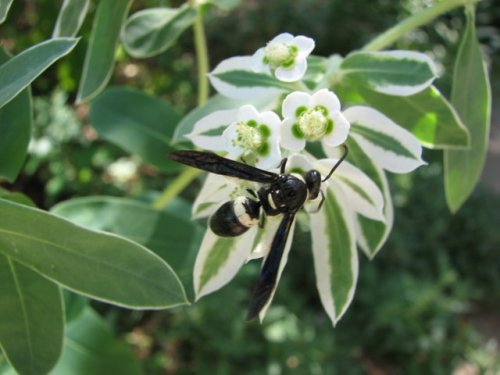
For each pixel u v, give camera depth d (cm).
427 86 9
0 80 7
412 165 9
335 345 29
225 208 8
